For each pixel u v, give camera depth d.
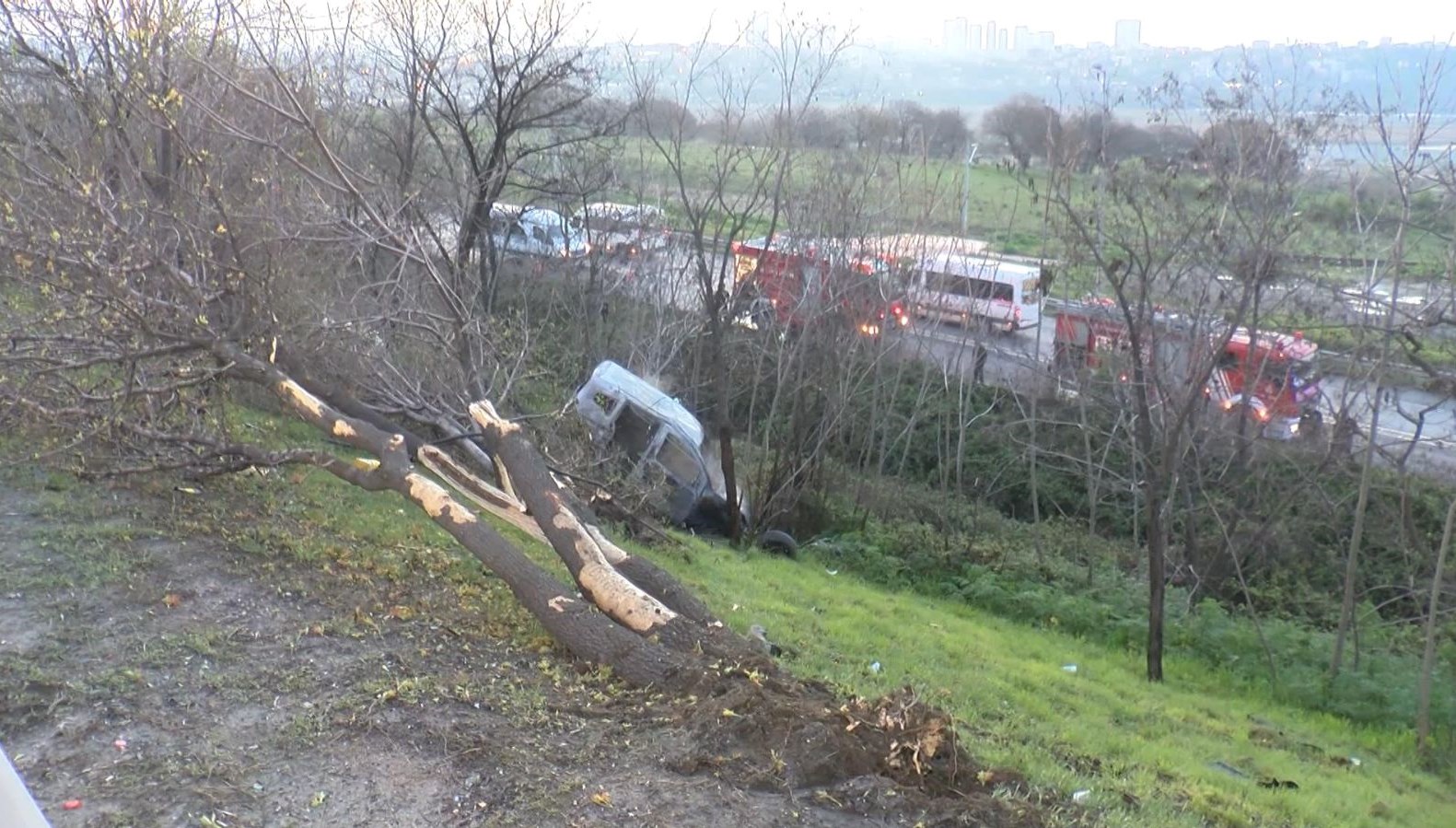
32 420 8.82
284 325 10.25
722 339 21.47
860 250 23.95
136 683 5.88
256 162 11.81
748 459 22.39
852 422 25.06
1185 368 21.22
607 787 5.36
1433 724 14.67
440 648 6.97
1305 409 22.27
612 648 7.09
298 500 9.88
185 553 7.85
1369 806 10.05
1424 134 18.52
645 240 26.08
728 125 23.53
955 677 10.49
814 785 5.66
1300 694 15.55
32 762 5.09
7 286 10.11
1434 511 20.97
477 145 22.69
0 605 6.58
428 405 12.05
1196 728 11.95
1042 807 6.17
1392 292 19.34
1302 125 19.97
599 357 23.08
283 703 5.89
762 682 6.66
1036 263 28.16
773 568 15.83
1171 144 21.98
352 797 5.08
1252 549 21.30
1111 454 24.98
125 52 10.16
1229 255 20.75
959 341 28.31
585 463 14.74
